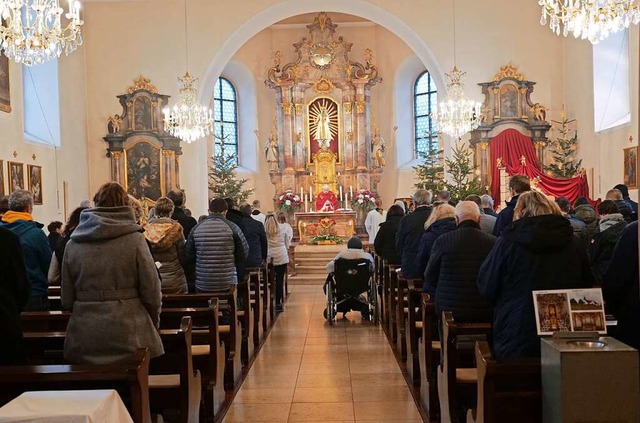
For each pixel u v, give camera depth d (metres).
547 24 18.50
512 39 18.55
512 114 18.25
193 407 5.28
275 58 24.80
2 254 4.51
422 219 8.27
